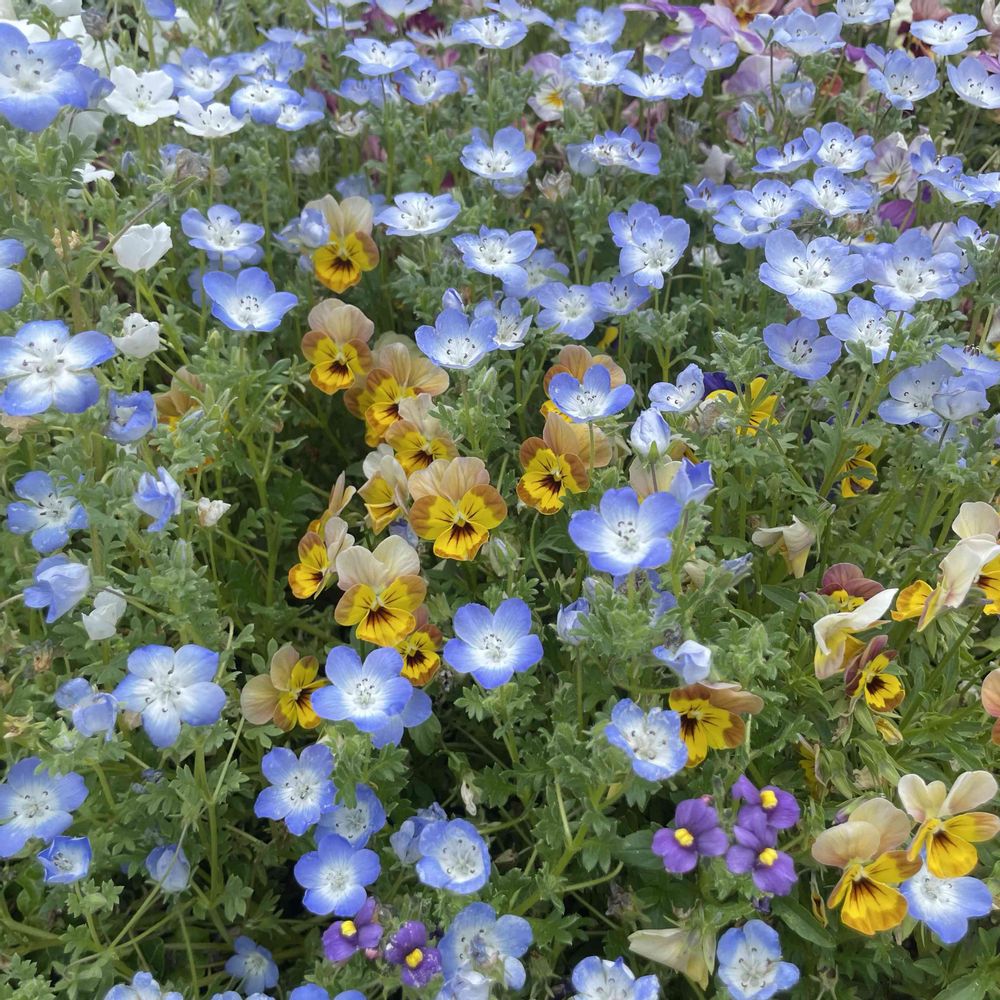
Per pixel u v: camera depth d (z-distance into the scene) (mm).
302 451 582
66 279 471
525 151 585
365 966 405
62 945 436
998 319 530
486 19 629
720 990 391
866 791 428
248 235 561
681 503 416
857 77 705
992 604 438
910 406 482
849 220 548
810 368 486
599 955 457
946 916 399
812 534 460
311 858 404
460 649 420
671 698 417
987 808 446
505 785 442
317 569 476
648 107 669
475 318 490
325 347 532
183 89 605
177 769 423
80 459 447
